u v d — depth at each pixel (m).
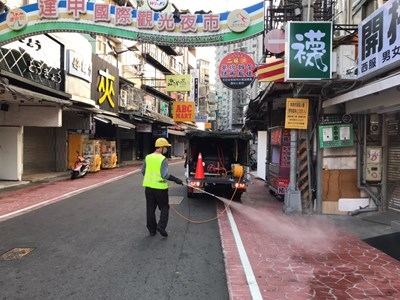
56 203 10.16
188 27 9.23
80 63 18.09
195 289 4.29
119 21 9.35
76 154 19.36
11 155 14.75
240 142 12.04
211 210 9.41
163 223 6.58
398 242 6.23
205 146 12.56
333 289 4.29
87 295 4.07
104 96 22.14
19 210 9.05
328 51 7.41
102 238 6.47
